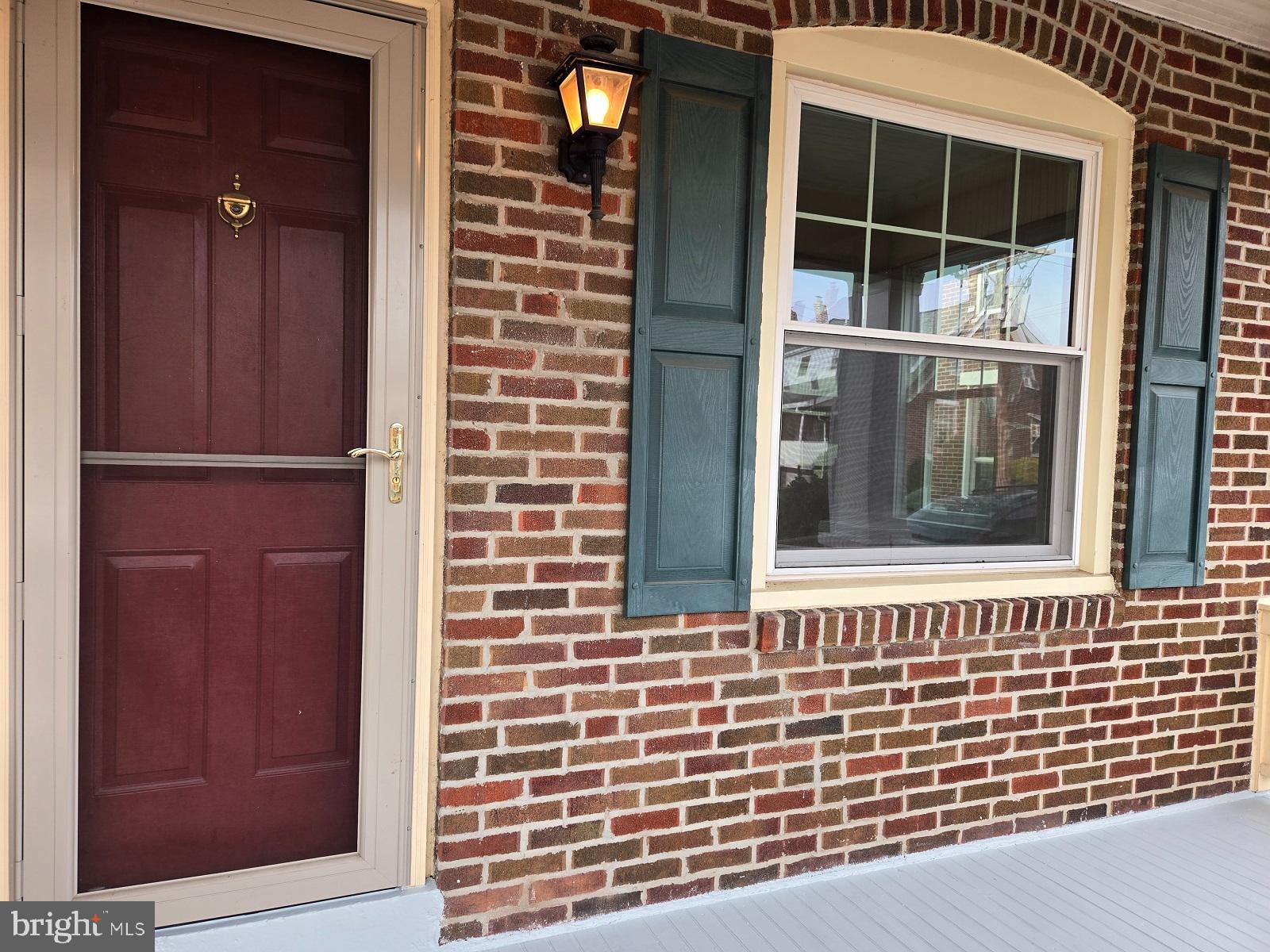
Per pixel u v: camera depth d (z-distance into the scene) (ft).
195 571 6.63
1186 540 10.10
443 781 6.90
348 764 7.14
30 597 6.00
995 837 9.27
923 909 7.84
